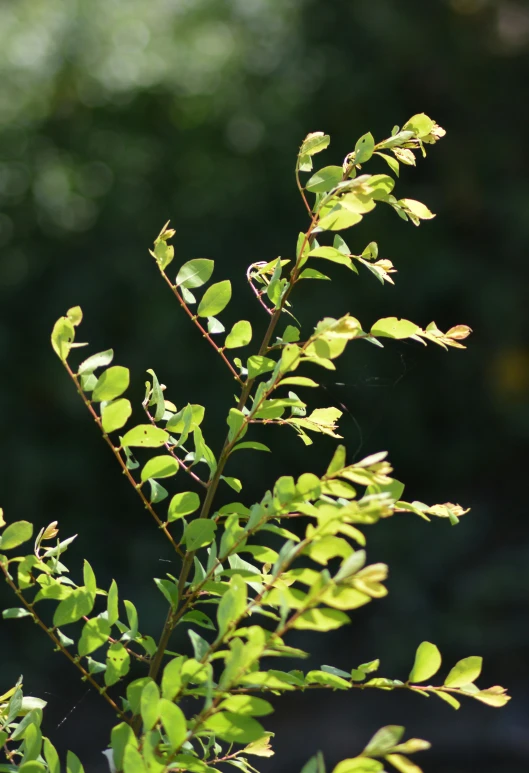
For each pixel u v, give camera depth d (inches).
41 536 45.4
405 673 238.4
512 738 201.6
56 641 41.9
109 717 208.5
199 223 298.8
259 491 267.6
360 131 303.3
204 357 272.8
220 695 31.7
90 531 266.7
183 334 273.3
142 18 334.3
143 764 32.8
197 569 42.1
